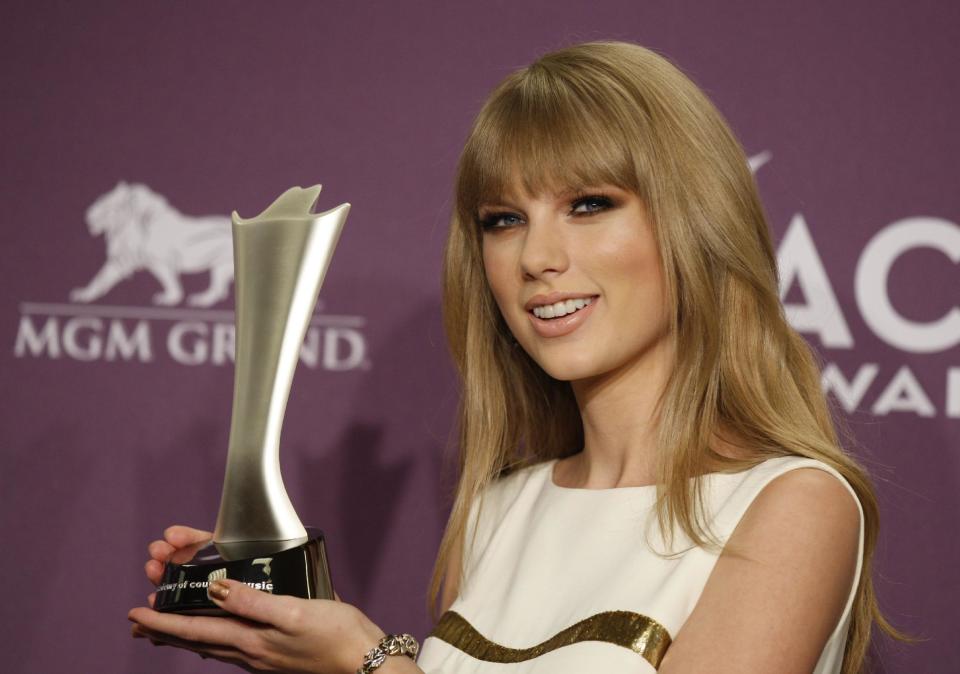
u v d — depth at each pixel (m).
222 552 4.03
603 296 4.69
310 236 4.07
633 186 4.66
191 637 3.87
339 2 7.94
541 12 7.75
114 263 7.95
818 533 4.20
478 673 4.77
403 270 7.83
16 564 7.89
